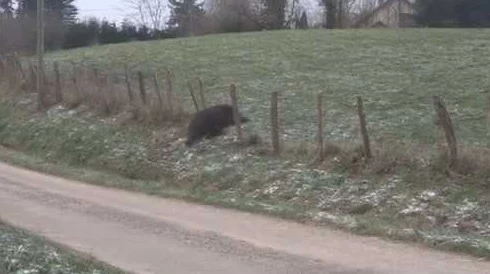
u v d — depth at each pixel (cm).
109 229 1381
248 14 7188
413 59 3675
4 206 1667
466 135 2159
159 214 1559
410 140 2123
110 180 2133
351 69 3544
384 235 1297
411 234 1272
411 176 1606
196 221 1470
